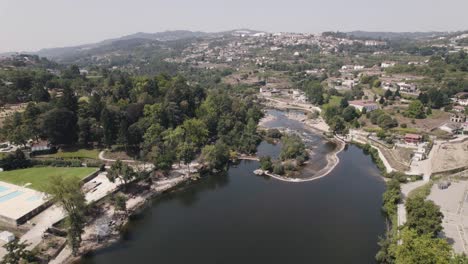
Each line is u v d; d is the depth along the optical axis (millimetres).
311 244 104062
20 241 99750
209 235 109688
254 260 96375
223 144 178625
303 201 133125
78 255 97812
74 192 98625
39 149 167250
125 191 136750
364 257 97250
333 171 164750
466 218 110750
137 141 172750
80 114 180500
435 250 74438
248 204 131375
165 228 114312
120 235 109625
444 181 140500
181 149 157625
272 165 165000
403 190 134875
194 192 143750
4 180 137625
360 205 128750
